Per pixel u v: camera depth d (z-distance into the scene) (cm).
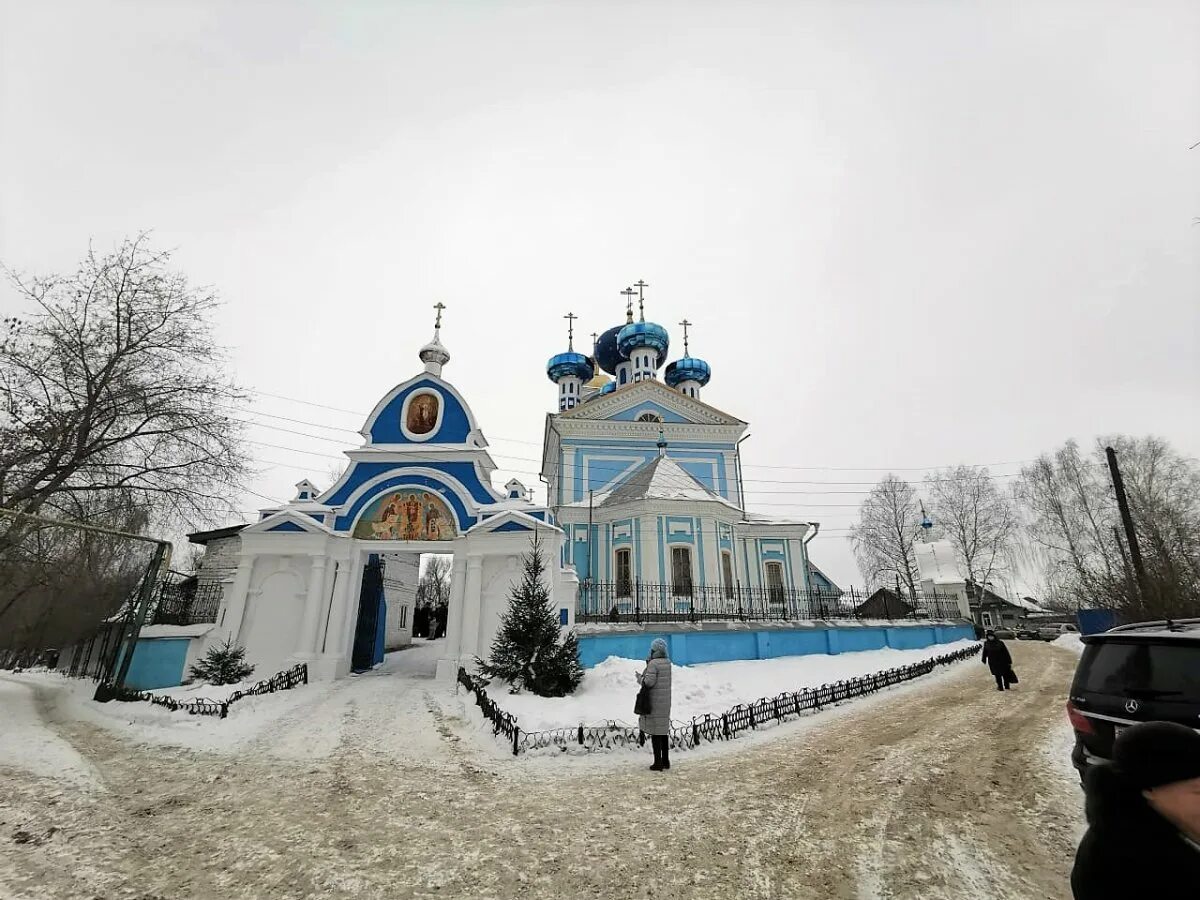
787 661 1950
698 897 483
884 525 5000
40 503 1614
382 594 2470
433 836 614
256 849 581
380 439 2145
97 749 973
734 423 3553
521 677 1384
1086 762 604
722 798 727
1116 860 224
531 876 523
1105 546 3822
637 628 1794
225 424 1931
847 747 983
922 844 580
